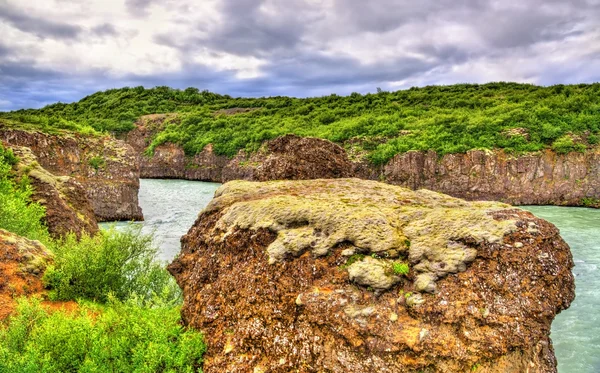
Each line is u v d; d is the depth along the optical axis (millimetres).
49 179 14547
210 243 5945
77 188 15984
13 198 11625
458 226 4887
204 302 5301
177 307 6055
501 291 4332
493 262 4492
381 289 4422
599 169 30078
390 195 6531
